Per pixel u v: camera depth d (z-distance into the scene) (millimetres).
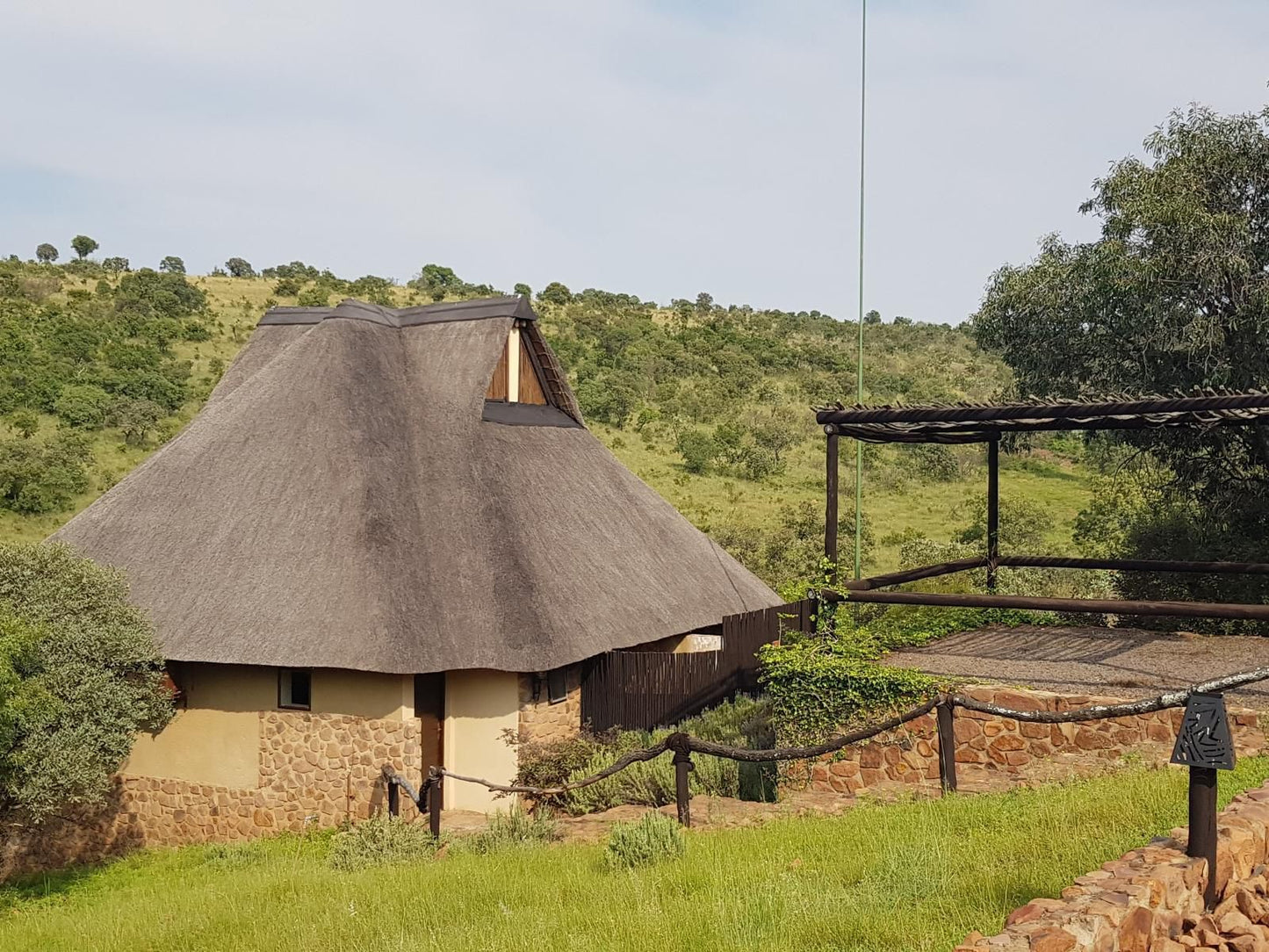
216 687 17719
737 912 7668
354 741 16938
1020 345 25422
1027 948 5516
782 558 38469
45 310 62812
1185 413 13188
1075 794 10148
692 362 73688
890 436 16938
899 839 9352
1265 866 7453
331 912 10070
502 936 8070
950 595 14188
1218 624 18656
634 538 21938
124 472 44938
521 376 23094
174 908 11820
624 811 14289
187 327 64938
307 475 18734
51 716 14359
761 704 17531
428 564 17828
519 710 17516
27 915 13703
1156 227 22703
